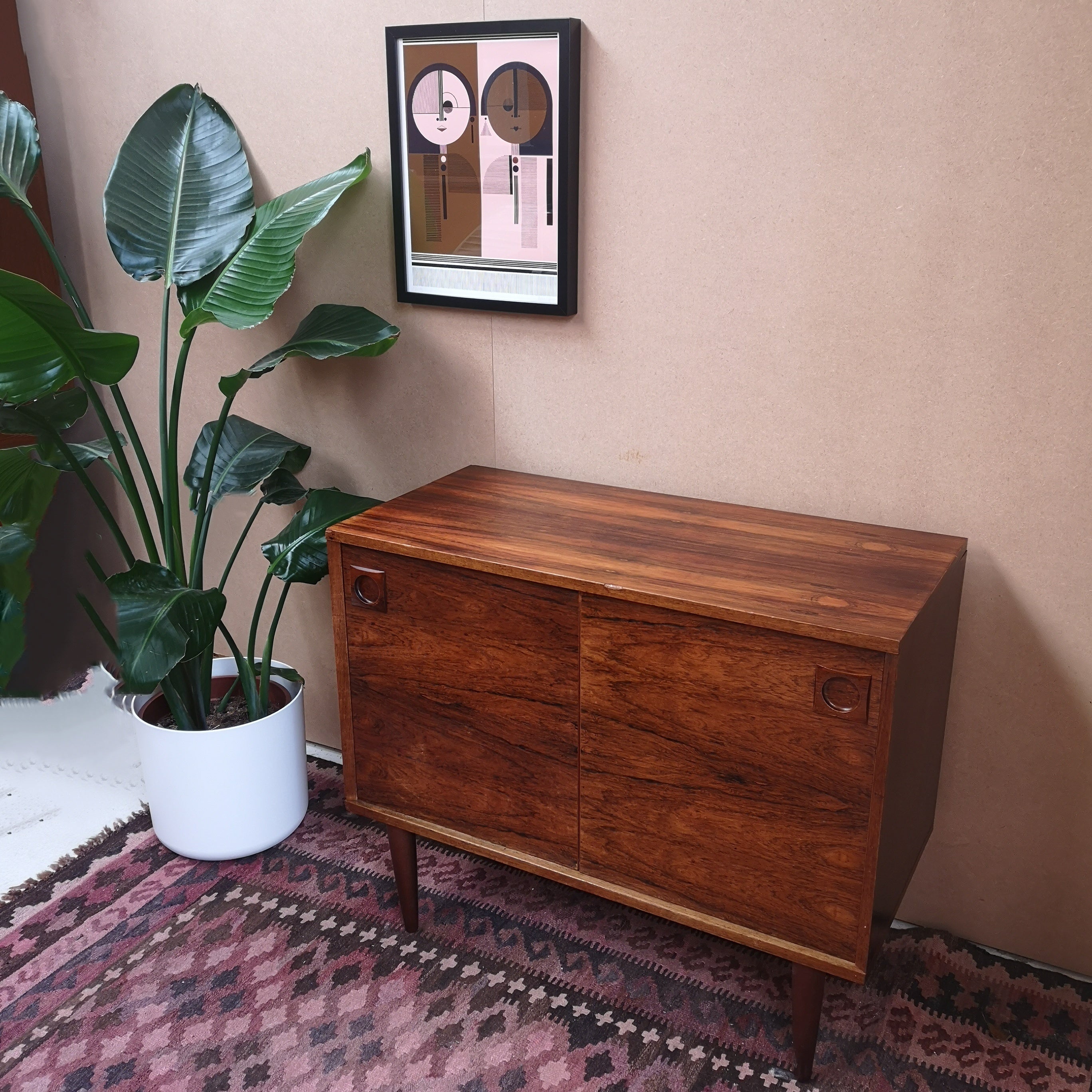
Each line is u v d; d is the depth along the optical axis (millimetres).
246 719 2160
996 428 1587
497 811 1698
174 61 2076
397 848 1830
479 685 1630
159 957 1820
